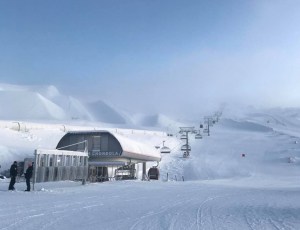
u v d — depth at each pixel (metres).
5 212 12.55
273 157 74.19
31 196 18.55
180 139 94.50
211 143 93.06
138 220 11.54
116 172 43.19
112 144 40.53
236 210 14.48
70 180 31.22
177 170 59.16
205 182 42.28
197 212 13.74
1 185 26.75
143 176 48.50
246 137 108.31
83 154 33.34
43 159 28.17
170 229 9.99
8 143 54.34
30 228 9.72
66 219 11.44
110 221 11.28
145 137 89.25
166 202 17.58
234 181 46.28
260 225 10.71
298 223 11.11
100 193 21.84
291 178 52.28
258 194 23.80
